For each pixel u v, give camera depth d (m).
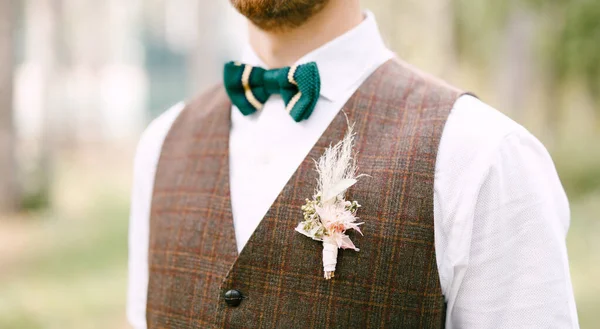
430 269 0.78
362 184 0.81
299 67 0.86
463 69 6.08
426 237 0.79
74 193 7.43
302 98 0.86
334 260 0.80
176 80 17.12
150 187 1.01
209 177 0.91
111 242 5.27
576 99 6.30
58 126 10.27
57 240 5.29
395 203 0.79
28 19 10.27
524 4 5.53
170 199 0.94
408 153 0.81
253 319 0.82
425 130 0.81
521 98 6.14
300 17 0.85
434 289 0.79
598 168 5.90
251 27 0.95
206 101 1.02
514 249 0.77
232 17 11.90
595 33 5.46
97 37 14.07
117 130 15.26
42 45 9.98
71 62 12.36
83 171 9.14
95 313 3.62
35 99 11.13
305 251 0.82
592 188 5.62
